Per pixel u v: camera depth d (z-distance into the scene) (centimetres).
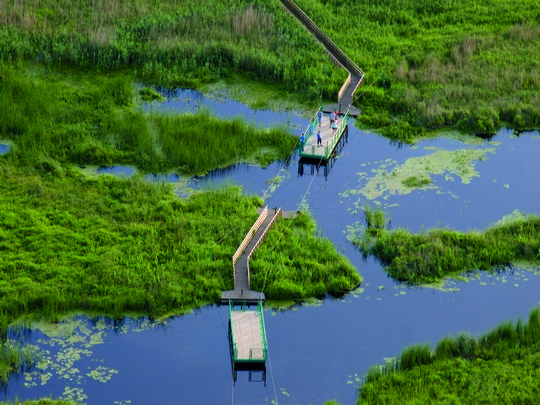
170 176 8756
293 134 9488
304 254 7650
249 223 7956
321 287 7325
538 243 7788
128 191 8362
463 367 6494
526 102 10094
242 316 7000
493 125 9675
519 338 6769
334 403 6219
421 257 7619
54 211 8094
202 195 8394
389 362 6625
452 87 10312
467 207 8406
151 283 7250
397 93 10200
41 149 8894
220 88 10306
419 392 6269
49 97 9694
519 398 6188
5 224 7888
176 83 10331
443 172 8938
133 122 9338
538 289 7419
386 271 7606
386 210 8338
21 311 7038
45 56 10425
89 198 8275
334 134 9300
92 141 9081
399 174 8894
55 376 6494
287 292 7256
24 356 6606
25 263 7406
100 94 9900
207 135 9188
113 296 7144
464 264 7638
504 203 8475
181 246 7681
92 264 7456
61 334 6875
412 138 9556
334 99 10138
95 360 6662
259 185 8694
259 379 6588
